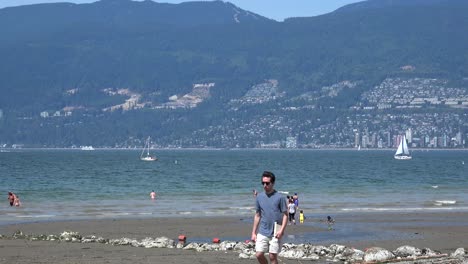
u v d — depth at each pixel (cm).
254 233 2177
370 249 3095
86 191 8762
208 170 16288
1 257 3017
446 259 2991
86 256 3059
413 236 4244
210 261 2912
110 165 19488
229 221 5122
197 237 4203
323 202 7044
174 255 3102
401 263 2883
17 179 11731
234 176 13225
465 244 3872
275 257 2155
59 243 3572
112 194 8250
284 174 14250
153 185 10200
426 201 7156
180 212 5966
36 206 6562
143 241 3634
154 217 5472
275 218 2162
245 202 7106
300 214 5094
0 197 7688
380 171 15988
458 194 8319
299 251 3147
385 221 5141
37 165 18912
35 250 3269
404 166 19788
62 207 6456
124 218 5384
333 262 2961
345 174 14300
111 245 3500
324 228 4688
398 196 7969
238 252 3228
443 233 4400
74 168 17038
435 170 16825
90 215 5659
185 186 9994
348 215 5619
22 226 4759
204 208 6388
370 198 7638
